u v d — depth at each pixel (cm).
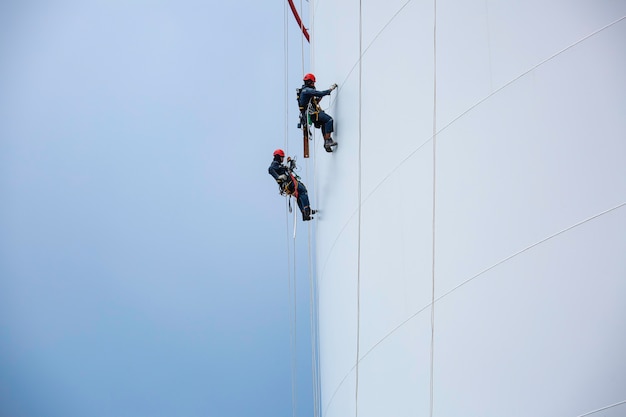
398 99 2627
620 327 1909
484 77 2297
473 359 2141
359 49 2950
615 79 2038
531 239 2081
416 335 2367
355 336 2792
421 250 2398
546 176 2091
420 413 2311
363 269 2755
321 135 3444
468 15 2394
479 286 2169
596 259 1970
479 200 2223
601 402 1898
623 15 2062
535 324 2025
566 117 2091
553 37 2159
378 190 2688
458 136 2330
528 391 2003
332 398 3095
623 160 1986
